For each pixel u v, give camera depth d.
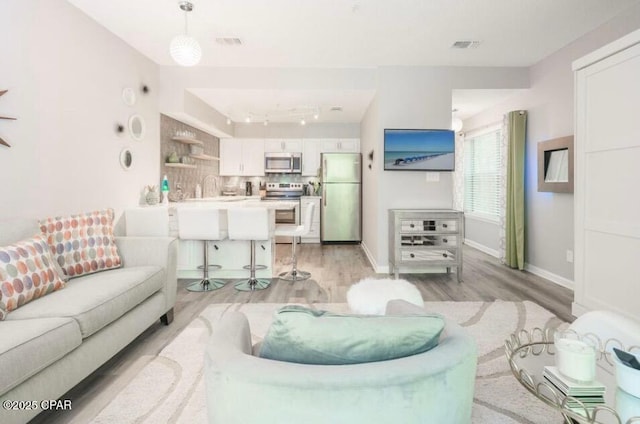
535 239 4.36
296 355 0.81
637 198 2.30
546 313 2.94
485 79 4.38
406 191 4.44
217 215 3.52
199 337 2.49
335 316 0.85
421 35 3.49
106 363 2.12
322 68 4.42
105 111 3.32
